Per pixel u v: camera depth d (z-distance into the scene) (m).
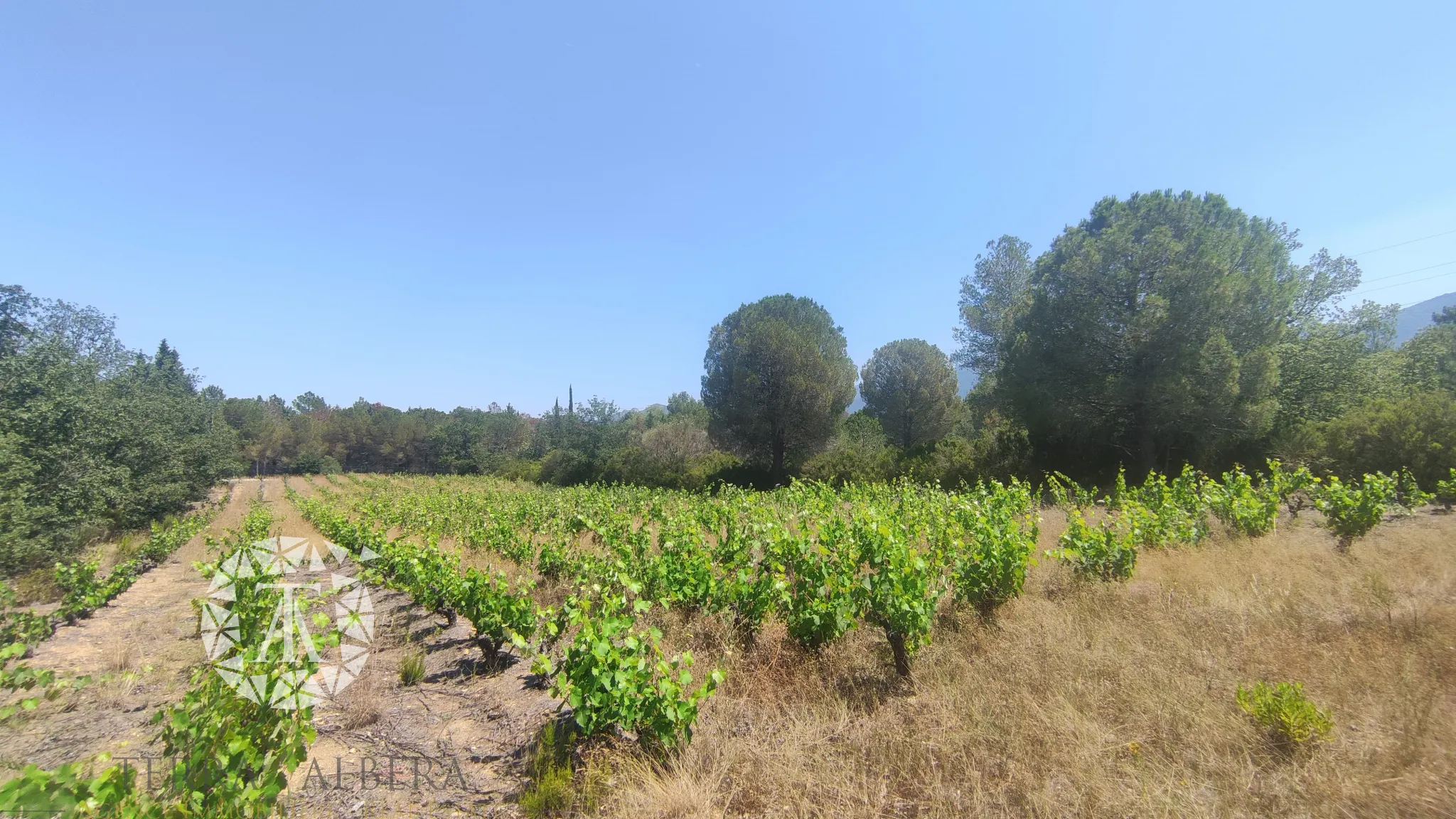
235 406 55.59
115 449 17.72
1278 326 17.88
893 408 38.41
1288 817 2.83
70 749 4.34
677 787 3.29
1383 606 5.51
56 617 8.04
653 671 3.90
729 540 7.59
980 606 6.16
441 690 5.48
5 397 13.25
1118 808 2.91
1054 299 20.05
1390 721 3.57
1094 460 22.05
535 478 44.44
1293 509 10.83
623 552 7.46
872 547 6.04
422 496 25.03
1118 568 6.92
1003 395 22.80
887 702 4.47
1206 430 18.52
